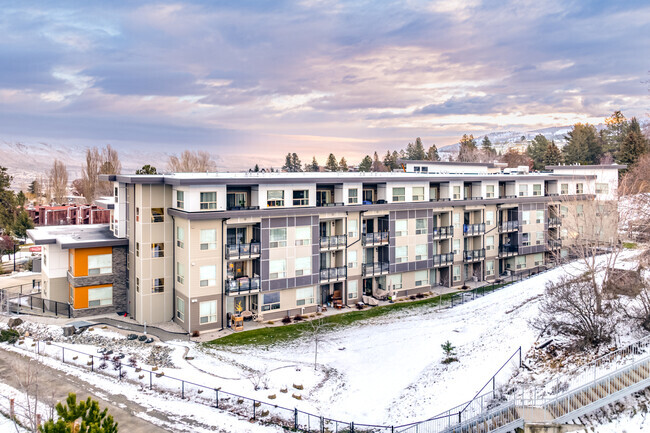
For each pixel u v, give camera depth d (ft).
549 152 412.57
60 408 52.16
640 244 138.72
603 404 67.05
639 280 104.88
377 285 163.63
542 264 201.57
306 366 105.50
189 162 419.74
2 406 78.84
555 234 199.31
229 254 130.41
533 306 120.88
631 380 69.21
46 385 88.89
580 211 194.29
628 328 91.20
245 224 134.00
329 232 153.69
